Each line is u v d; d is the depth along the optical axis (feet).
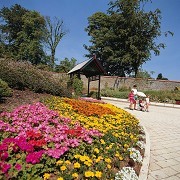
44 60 167.12
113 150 14.55
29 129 14.49
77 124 18.69
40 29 165.27
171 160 18.44
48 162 10.77
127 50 133.39
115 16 135.23
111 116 25.98
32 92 35.27
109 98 79.25
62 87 42.93
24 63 42.47
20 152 11.18
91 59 64.75
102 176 11.30
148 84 104.83
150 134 27.35
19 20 172.14
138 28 132.36
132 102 53.52
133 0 127.44
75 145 12.69
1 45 161.89
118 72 146.72
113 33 136.98
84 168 11.27
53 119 18.67
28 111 19.94
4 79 32.63
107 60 136.26
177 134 28.73
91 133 15.31
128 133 21.38
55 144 12.23
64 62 168.76
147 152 18.44
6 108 22.99
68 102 31.48
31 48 154.20
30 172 9.79
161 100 82.74
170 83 102.47
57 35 166.81
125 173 12.38
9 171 9.34
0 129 13.92
